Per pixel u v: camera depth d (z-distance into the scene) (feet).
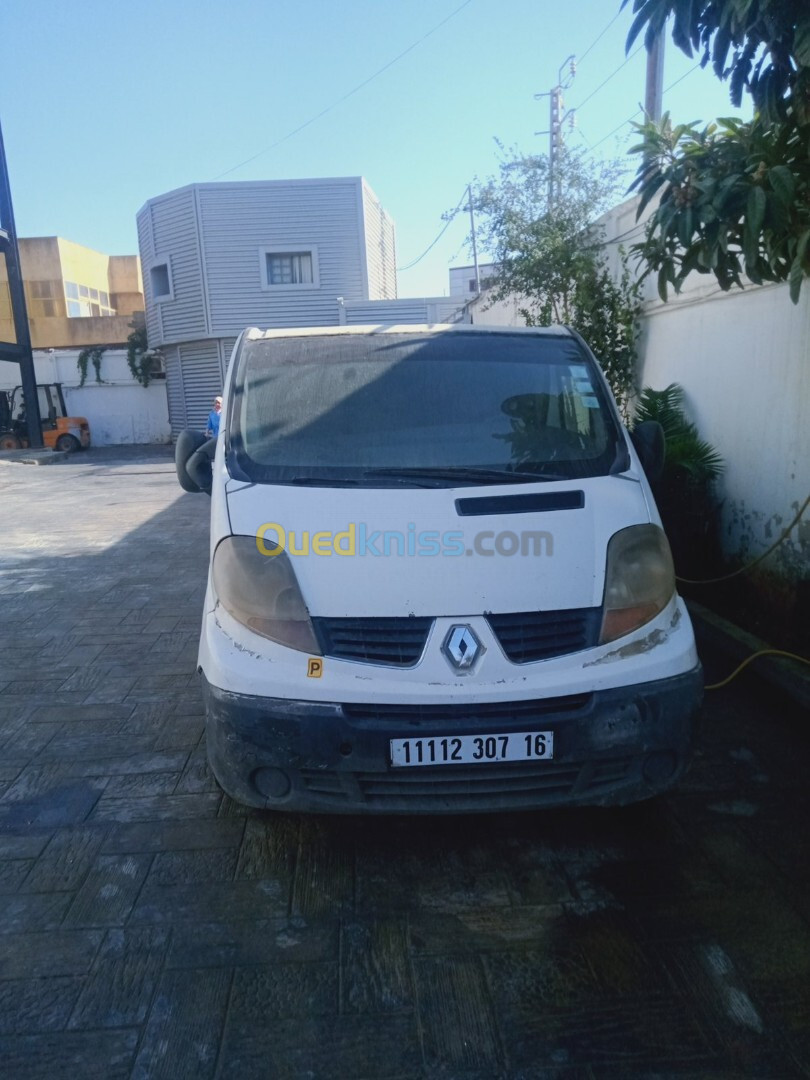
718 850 10.28
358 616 9.08
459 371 12.46
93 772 12.60
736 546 19.60
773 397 17.92
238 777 9.22
